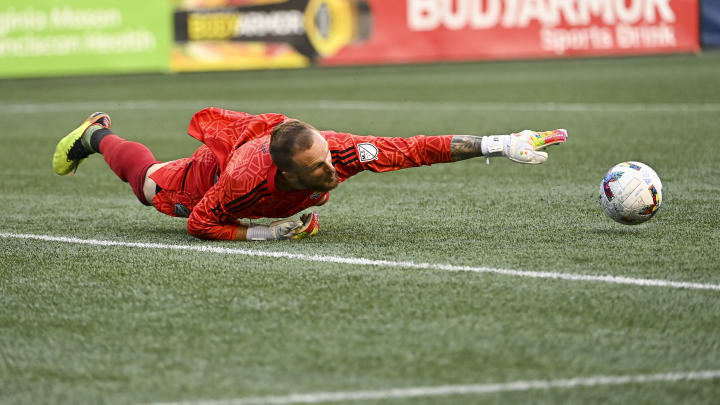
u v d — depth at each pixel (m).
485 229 18.19
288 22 66.12
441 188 23.31
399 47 66.56
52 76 67.06
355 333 12.24
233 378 10.91
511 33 66.12
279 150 15.44
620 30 65.69
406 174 25.64
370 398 10.28
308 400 10.27
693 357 11.23
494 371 10.93
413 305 13.30
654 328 12.20
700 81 50.12
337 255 16.16
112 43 64.69
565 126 35.56
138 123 40.34
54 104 48.91
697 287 13.86
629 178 17.22
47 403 10.41
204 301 13.73
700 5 66.50
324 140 15.62
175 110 44.84
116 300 13.90
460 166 26.88
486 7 66.06
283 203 16.73
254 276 14.92
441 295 13.73
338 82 57.66
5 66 64.69
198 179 17.41
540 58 67.44
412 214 19.97
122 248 17.12
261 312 13.16
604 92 47.19
